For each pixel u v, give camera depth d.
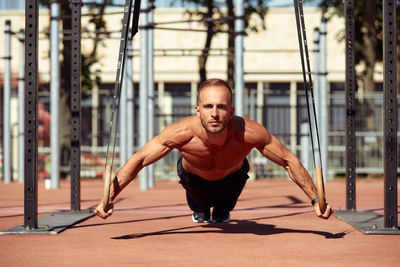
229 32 11.20
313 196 4.33
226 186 4.81
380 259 3.79
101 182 16.88
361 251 4.12
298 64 24.23
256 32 19.50
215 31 11.41
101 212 4.20
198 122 4.23
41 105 20.12
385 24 5.13
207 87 3.94
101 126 20.25
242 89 10.88
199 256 3.88
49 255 3.94
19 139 15.66
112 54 23.86
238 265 3.55
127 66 12.99
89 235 5.01
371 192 12.16
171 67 24.42
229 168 4.49
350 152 7.00
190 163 4.48
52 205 8.66
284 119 18.61
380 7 20.34
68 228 5.53
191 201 5.43
